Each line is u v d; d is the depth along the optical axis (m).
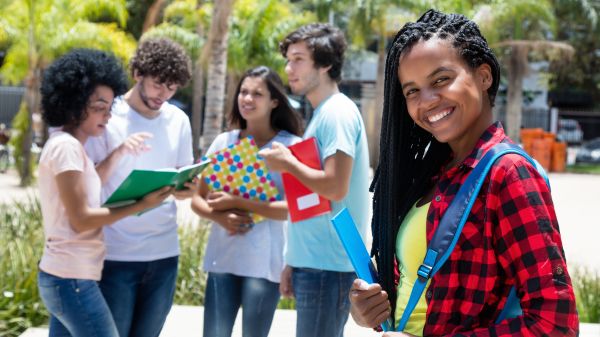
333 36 3.46
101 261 3.18
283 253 3.72
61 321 3.11
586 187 19.81
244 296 3.69
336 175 3.18
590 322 5.86
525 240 1.66
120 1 18.09
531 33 23.03
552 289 1.62
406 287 1.94
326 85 3.50
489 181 1.72
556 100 37.25
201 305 6.12
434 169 2.02
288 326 5.25
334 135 3.21
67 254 3.04
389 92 1.97
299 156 3.28
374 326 1.93
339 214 2.01
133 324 3.65
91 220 3.03
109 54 3.24
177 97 30.06
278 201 3.70
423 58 1.83
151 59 3.54
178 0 20.86
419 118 1.89
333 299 3.27
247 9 19.80
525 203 1.67
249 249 3.67
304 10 22.91
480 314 1.77
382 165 2.01
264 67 3.91
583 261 9.05
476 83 1.85
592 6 23.95
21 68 17.02
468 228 1.74
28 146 16.81
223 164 3.74
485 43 1.87
